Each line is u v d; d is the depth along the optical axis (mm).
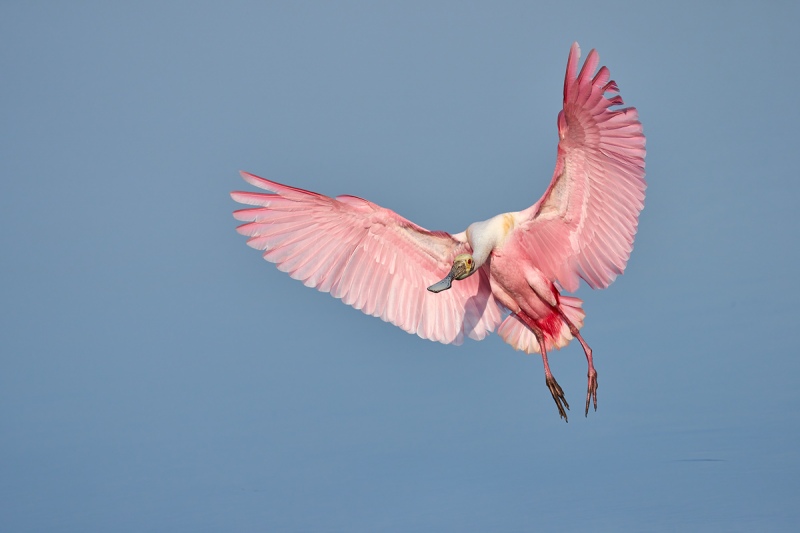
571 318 13336
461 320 14141
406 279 13984
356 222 13609
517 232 12977
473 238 13047
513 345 13984
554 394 13148
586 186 12523
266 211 13289
